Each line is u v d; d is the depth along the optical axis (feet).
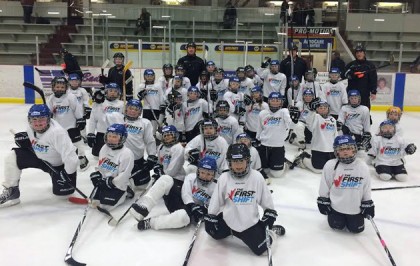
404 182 17.08
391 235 12.00
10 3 45.73
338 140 11.46
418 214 13.62
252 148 14.94
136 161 15.61
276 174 17.53
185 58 26.14
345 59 38.14
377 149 17.66
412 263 10.44
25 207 13.43
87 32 43.09
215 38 38.50
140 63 36.73
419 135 26.84
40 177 16.49
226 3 46.62
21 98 37.68
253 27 38.14
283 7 34.99
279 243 11.37
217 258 10.46
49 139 12.91
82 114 18.58
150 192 12.09
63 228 11.96
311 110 18.51
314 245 11.30
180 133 20.83
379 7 45.37
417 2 45.27
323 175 11.93
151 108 23.15
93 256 10.42
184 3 48.44
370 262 10.47
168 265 10.09
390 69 38.47
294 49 27.63
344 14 41.52
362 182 11.46
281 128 17.25
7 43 42.14
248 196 10.39
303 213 13.56
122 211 13.12
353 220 11.77
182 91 22.90
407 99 37.19
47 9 44.45
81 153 17.83
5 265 9.95
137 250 10.78
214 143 14.44
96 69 37.27
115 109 18.76
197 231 10.98
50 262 10.11
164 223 11.76
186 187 12.03
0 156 19.83
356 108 20.45
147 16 37.81
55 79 17.89
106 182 12.92
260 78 27.66
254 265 10.14
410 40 41.01
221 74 24.94
